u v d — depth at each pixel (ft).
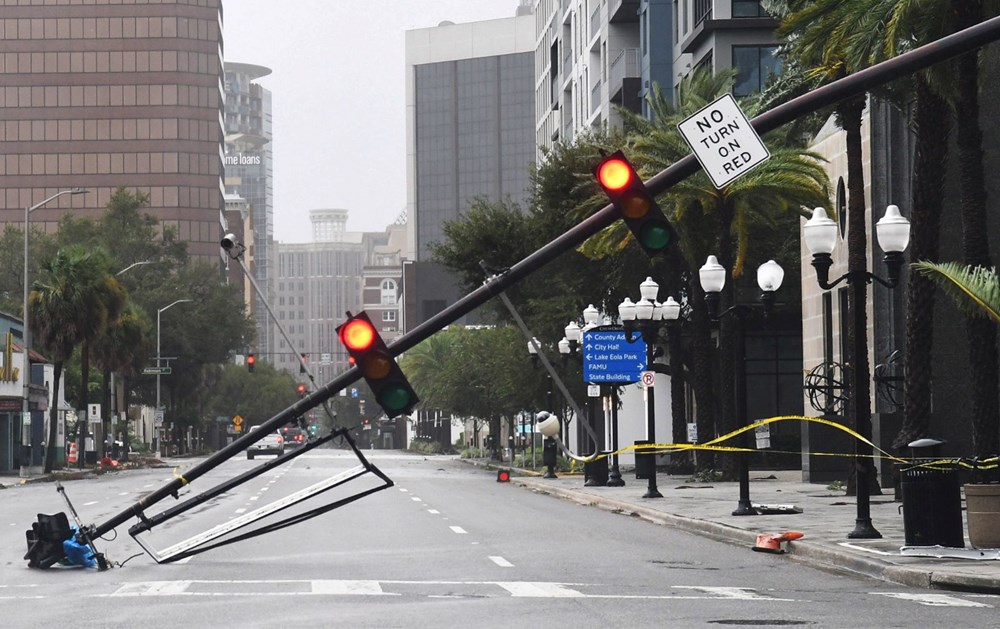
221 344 525.75
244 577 68.54
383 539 95.20
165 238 524.93
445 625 49.55
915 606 56.49
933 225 120.16
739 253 178.81
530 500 158.10
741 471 114.83
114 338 358.02
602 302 243.40
